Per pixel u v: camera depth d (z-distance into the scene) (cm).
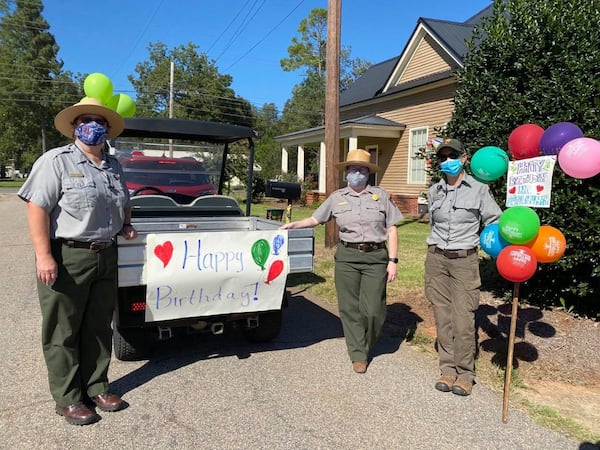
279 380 386
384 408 343
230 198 564
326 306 604
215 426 315
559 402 355
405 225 1324
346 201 404
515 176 340
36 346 448
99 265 314
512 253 321
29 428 308
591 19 475
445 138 591
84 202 301
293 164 3950
